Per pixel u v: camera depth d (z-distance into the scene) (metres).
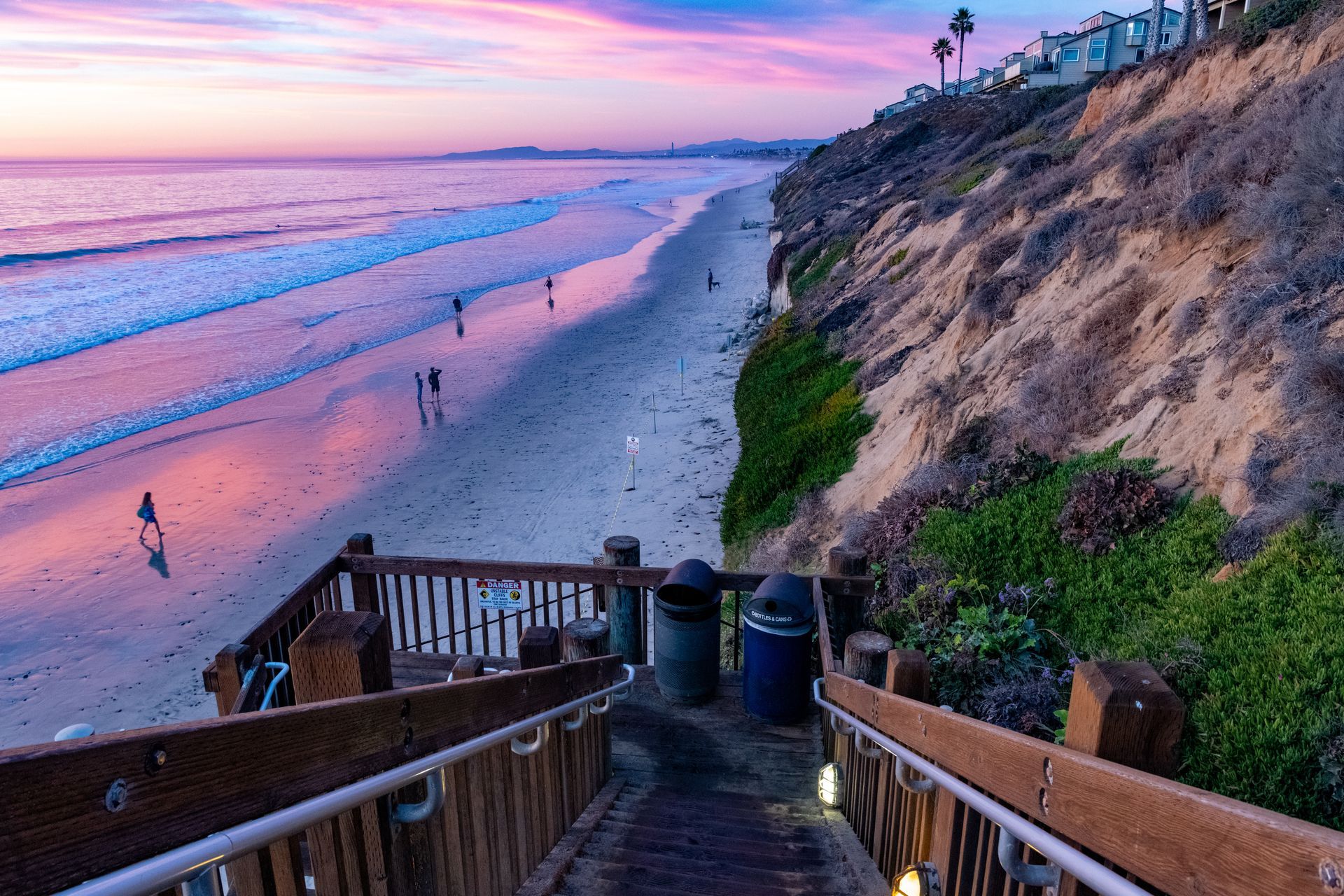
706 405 27.03
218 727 1.28
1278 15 14.95
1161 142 14.40
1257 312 8.20
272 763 1.45
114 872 1.08
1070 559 7.61
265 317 45.59
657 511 18.92
